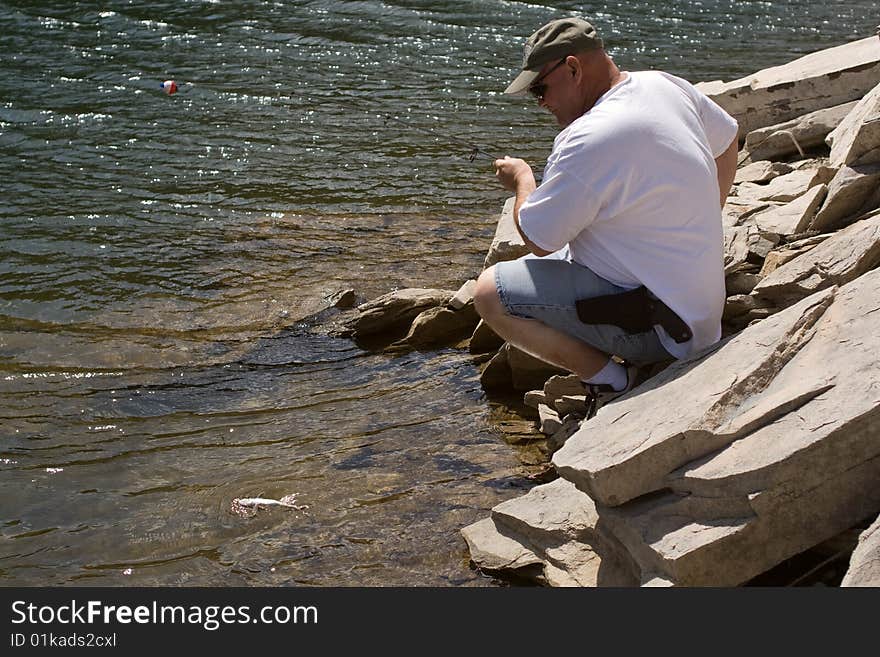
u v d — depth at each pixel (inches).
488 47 538.3
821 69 286.4
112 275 292.7
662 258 154.5
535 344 165.8
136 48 543.5
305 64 514.9
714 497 131.4
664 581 129.2
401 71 500.1
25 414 218.2
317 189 357.4
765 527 128.6
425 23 581.3
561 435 186.4
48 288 284.8
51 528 176.2
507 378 215.8
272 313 264.8
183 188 362.6
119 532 173.9
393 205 340.2
